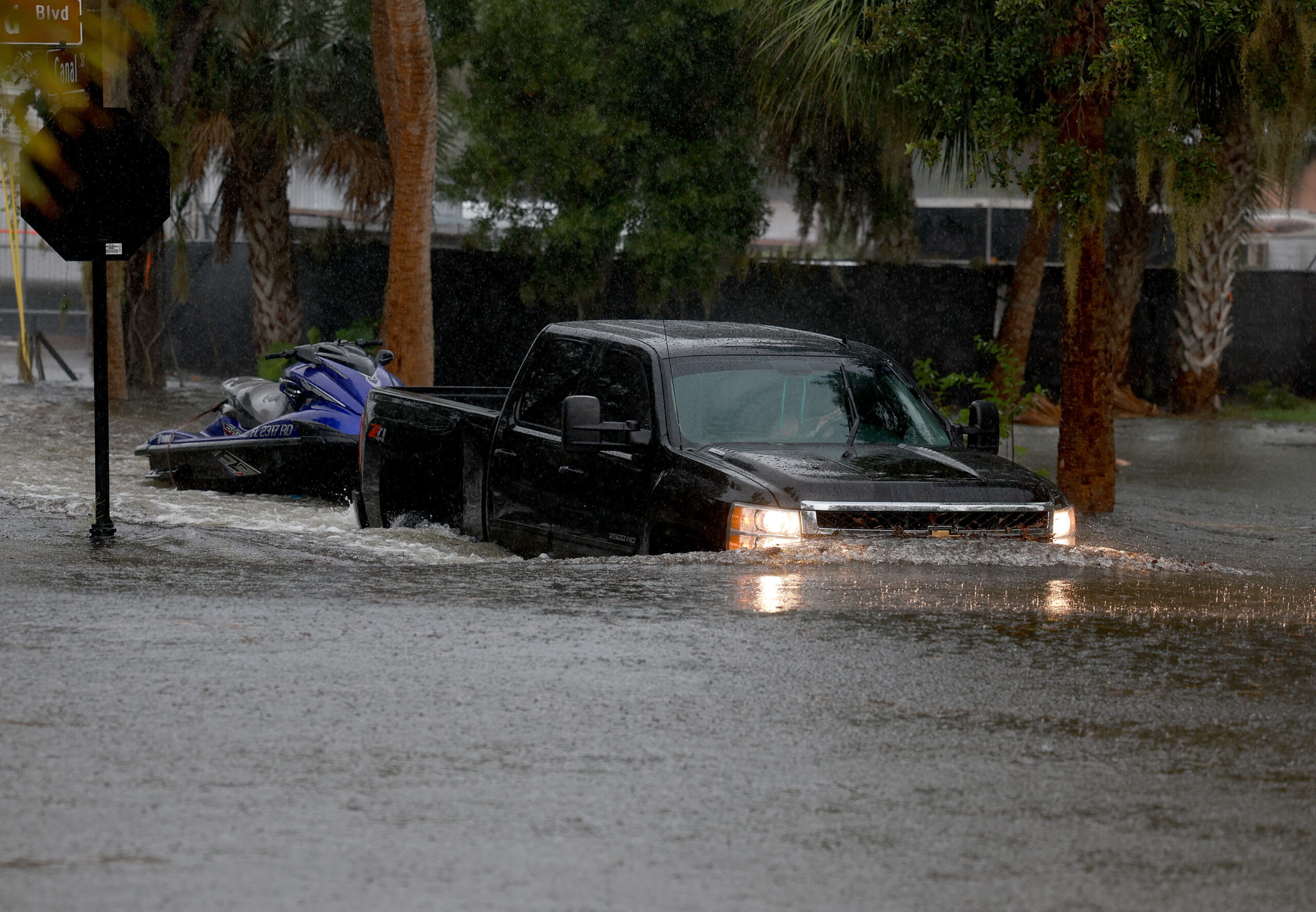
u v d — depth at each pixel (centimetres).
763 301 10069
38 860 1245
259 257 9388
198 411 7712
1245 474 6556
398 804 1408
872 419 3183
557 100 8700
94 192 3172
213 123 8869
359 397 4778
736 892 1200
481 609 2361
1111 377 5100
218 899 1166
